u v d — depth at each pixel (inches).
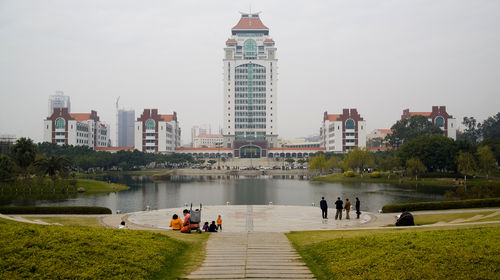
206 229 1599.4
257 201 3727.9
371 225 1861.5
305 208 2733.8
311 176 7765.8
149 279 827.4
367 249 986.7
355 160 6599.4
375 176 6294.3
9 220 1249.4
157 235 1175.0
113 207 3294.8
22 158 4281.5
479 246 893.2
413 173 5679.1
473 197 3075.8
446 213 2085.4
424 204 2320.4
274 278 847.1
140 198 3973.9
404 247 951.6
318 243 1154.7
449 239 989.8
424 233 1104.2
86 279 765.9
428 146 5753.0
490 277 733.3
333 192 4473.4
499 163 6117.1
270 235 1395.2
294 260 992.9
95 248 925.2
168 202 3656.5
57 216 2116.1
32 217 2026.3
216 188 5142.7
